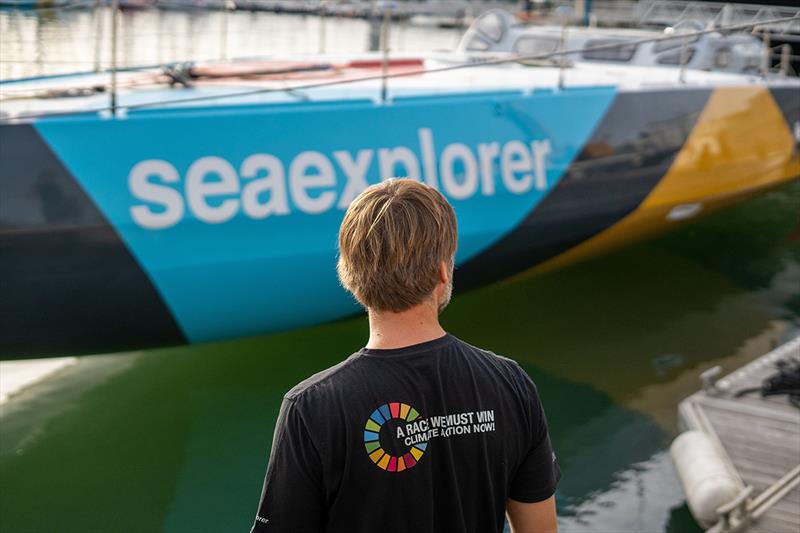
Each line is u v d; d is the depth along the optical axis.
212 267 4.38
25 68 5.86
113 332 4.46
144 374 5.16
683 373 5.34
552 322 6.02
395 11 7.24
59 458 4.30
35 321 4.23
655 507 4.03
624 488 4.17
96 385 5.04
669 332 5.91
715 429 4.18
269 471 1.38
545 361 5.45
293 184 4.47
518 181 5.07
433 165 4.81
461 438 1.38
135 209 4.17
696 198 5.82
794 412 4.34
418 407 1.36
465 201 4.93
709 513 3.58
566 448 4.49
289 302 4.77
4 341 4.27
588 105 5.27
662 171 5.59
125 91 4.98
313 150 4.51
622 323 6.02
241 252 4.41
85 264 4.16
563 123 5.20
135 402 4.85
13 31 6.11
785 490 3.68
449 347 1.42
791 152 6.23
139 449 4.41
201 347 5.45
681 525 3.90
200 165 4.28
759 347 5.72
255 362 5.32
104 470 4.22
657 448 4.52
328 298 4.84
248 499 4.07
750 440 4.08
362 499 1.34
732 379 4.65
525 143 5.08
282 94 4.88
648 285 6.69
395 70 6.07
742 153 5.95
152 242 4.23
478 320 6.01
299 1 6.87
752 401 4.46
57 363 5.28
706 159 5.77
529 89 5.21
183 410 4.78
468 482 1.39
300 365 5.30
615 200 5.45
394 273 1.36
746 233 7.92
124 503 3.99
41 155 4.02
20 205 3.99
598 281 6.73
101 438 4.49
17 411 4.72
